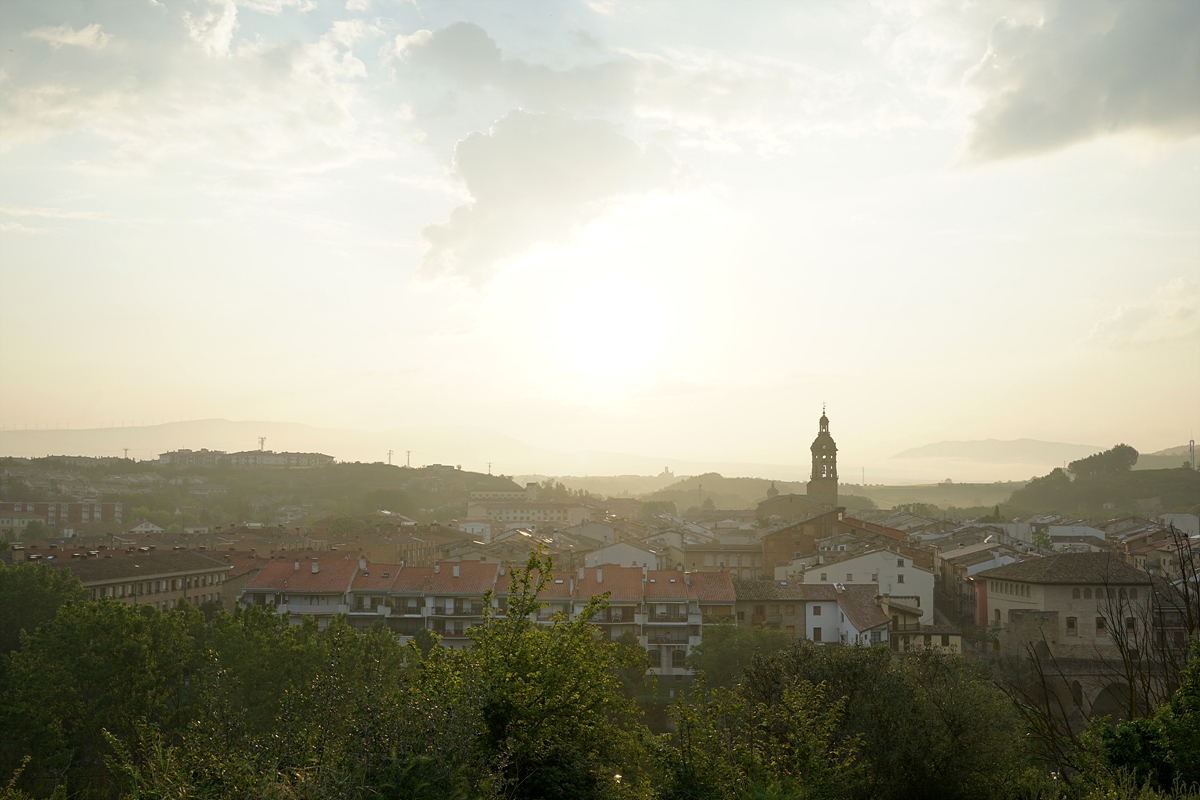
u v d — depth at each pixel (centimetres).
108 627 6141
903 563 12081
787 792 2466
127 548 15225
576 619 2981
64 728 5922
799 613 10512
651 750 2739
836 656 4078
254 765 1800
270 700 5906
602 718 2909
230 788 1716
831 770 2744
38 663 6075
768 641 8594
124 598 11450
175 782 1784
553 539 18300
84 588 9700
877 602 10406
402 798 1783
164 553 13612
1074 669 7069
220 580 13850
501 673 2567
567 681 2677
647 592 10269
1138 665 3006
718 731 2752
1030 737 3644
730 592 10412
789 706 2973
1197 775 2575
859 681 3831
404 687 2322
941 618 12706
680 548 17500
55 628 6300
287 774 1762
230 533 19750
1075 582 9612
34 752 5491
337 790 1714
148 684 6038
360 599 10462
